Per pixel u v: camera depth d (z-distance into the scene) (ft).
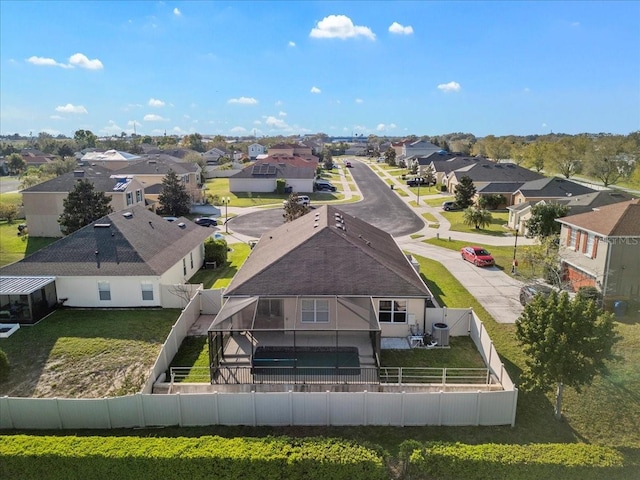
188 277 116.16
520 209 175.94
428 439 53.72
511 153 424.87
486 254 130.21
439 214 213.66
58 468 46.29
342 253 81.87
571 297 93.50
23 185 260.21
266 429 55.36
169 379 67.10
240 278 81.00
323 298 73.77
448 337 78.07
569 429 56.44
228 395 55.31
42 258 96.94
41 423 55.83
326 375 64.18
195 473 45.50
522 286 106.73
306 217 116.78
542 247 120.16
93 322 87.20
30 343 78.23
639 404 60.70
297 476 45.24
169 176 208.54
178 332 77.41
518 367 71.41
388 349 76.54
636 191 278.87
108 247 99.86
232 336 75.25
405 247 152.97
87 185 147.84
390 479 45.60
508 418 56.49
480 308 95.30
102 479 46.11
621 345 76.18
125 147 549.54
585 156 311.47
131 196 182.09
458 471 45.29
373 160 560.61
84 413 55.52
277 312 75.36
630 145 335.67
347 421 56.03
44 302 89.86
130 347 77.00
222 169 392.27
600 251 99.25
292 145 458.09
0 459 46.44
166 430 55.42
